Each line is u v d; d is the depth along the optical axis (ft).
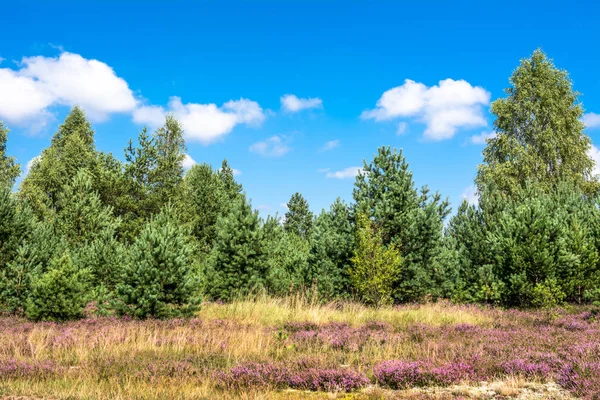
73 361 29.86
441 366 26.73
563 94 124.57
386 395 22.94
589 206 75.46
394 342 35.12
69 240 74.90
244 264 63.52
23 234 54.85
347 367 28.37
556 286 57.98
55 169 137.08
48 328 39.93
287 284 65.31
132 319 45.14
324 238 68.28
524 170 115.14
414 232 64.80
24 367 26.84
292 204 197.16
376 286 60.44
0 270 50.85
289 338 37.70
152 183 108.37
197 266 73.26
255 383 25.05
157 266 46.24
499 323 45.39
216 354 31.42
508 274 62.08
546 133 116.88
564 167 118.01
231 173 158.20
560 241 58.70
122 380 25.02
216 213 123.34
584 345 30.07
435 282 67.05
